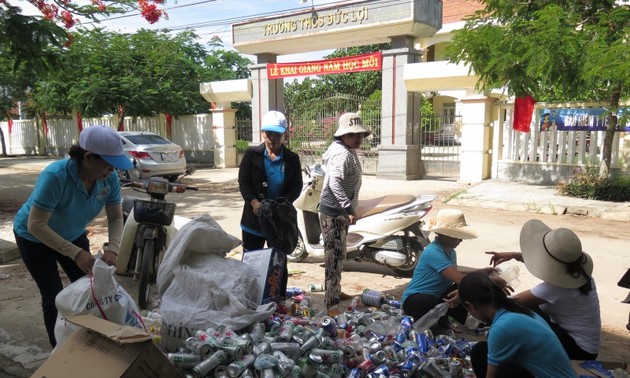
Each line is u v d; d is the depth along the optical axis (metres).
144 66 18.45
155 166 12.59
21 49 8.69
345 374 3.09
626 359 3.62
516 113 11.09
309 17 14.10
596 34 7.91
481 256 6.29
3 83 18.12
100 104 16.80
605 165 9.73
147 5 10.29
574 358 3.04
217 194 11.70
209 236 3.62
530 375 2.44
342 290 5.19
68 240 3.34
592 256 6.23
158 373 2.38
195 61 21.56
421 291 3.95
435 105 24.38
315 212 6.00
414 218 5.46
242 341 2.97
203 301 3.35
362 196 10.80
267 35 15.16
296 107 15.86
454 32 9.85
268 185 4.26
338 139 4.29
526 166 11.52
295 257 6.16
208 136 17.78
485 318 2.61
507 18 9.48
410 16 12.24
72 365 2.40
